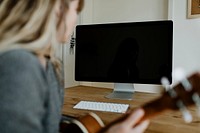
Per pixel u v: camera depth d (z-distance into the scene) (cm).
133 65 118
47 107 51
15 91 41
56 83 62
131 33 117
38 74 47
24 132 42
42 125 50
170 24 109
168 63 110
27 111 42
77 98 119
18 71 43
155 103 55
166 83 56
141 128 57
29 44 50
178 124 75
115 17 222
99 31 123
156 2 199
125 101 110
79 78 128
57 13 56
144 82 116
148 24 113
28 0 52
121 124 56
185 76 50
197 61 179
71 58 215
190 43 181
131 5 212
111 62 122
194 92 47
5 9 53
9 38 49
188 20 181
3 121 40
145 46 115
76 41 127
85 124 81
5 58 44
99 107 99
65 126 83
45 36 52
